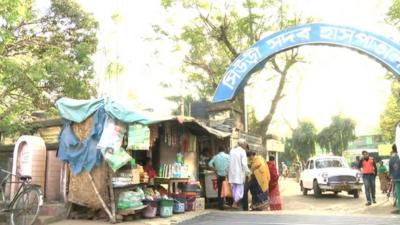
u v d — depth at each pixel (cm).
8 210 1007
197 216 1180
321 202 1817
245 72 1264
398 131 1252
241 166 1348
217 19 2705
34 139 1266
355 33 1179
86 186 1125
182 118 1239
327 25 1202
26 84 1348
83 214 1154
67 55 1739
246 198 1384
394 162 1301
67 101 1184
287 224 995
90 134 1127
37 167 1250
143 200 1134
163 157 1367
